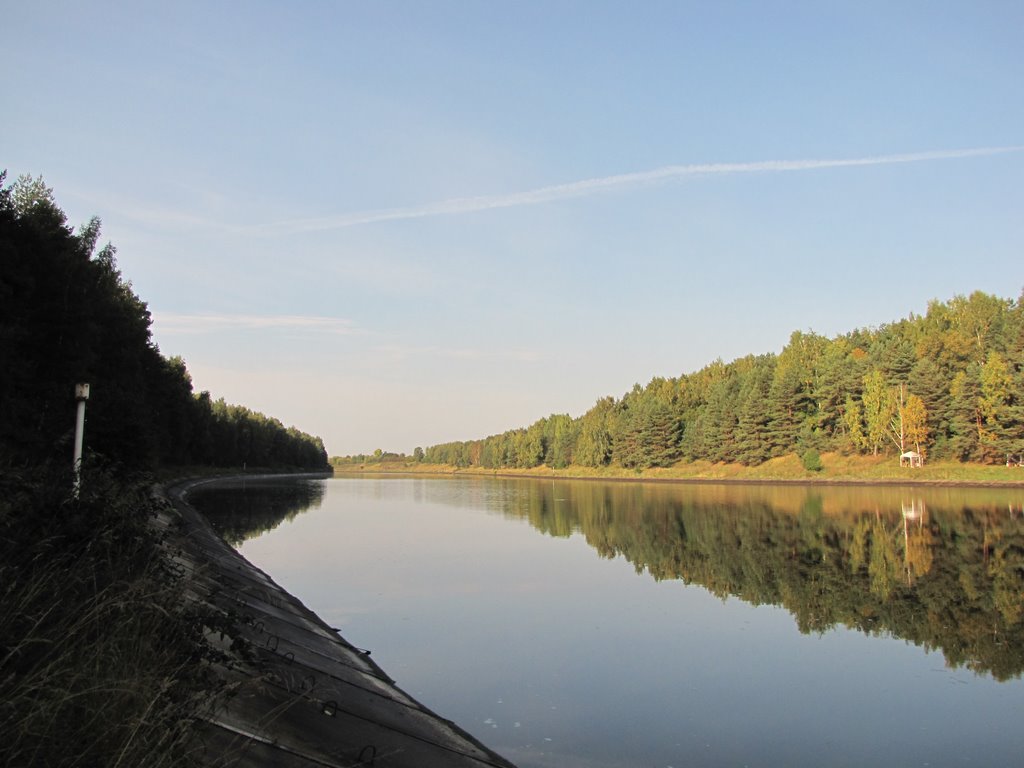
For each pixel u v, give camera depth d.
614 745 8.63
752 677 11.26
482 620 15.02
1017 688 10.70
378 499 58.28
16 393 28.81
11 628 5.24
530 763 8.09
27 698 4.41
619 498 54.66
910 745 8.66
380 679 10.87
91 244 50.44
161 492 38.59
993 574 19.75
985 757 8.32
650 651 12.73
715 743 8.71
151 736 4.77
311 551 25.69
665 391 108.31
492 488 81.75
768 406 80.56
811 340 94.75
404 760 7.25
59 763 4.24
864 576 19.91
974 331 78.56
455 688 10.75
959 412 64.88
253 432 120.00
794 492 56.31
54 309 32.81
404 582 19.42
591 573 20.94
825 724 9.31
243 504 49.72
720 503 46.19
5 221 31.59
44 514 7.54
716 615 15.48
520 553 25.11
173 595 7.12
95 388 24.20
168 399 65.94
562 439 130.00
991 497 45.50
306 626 13.24
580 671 11.58
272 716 7.08
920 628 14.30
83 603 5.84
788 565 21.91
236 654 8.22
